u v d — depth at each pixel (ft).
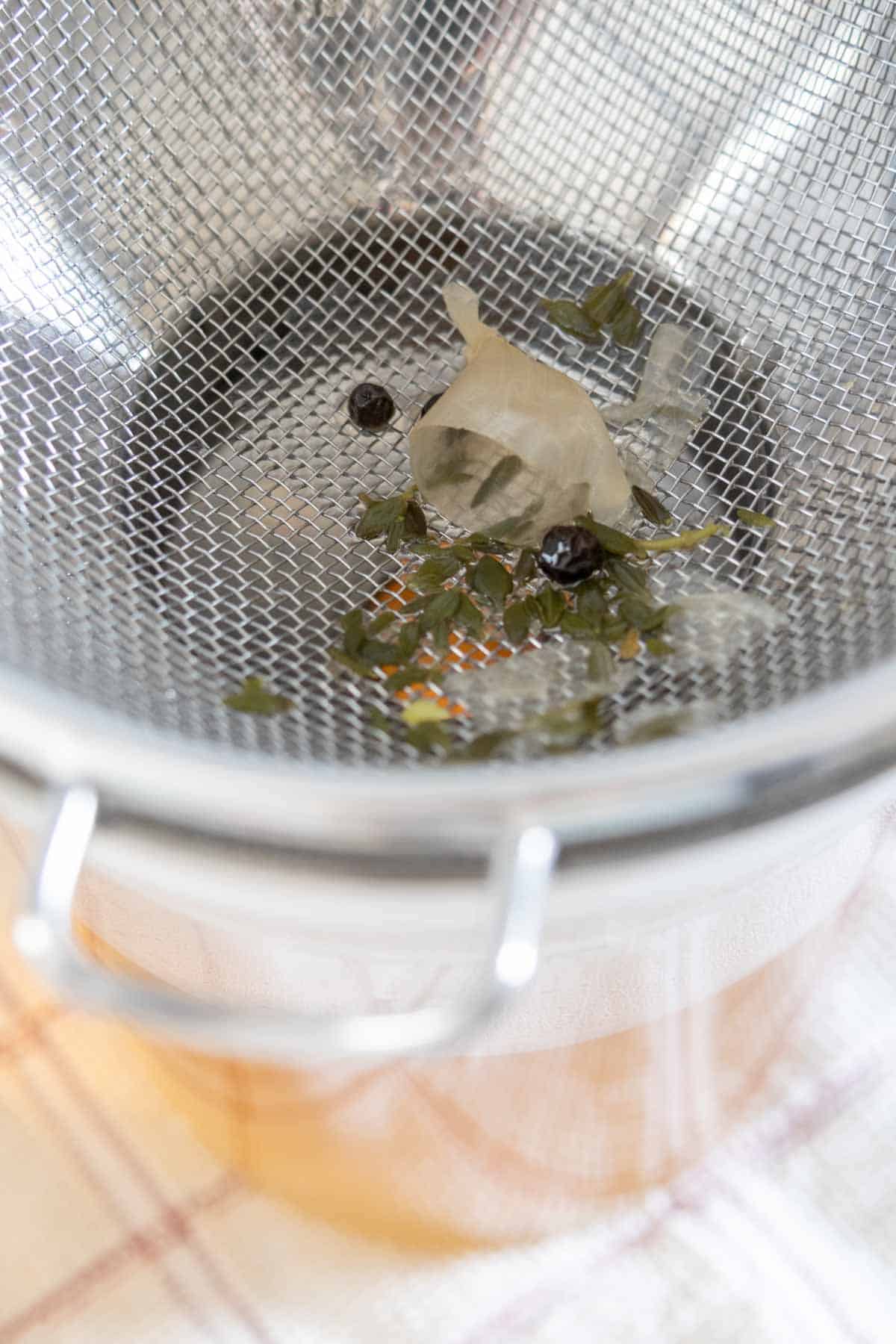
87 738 0.45
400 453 0.63
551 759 0.49
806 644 0.54
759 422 0.62
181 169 0.64
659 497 0.62
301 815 0.45
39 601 0.54
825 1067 0.73
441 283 0.66
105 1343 0.68
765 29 0.63
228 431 0.63
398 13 0.63
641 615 0.56
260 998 0.56
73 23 0.61
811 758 0.46
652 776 0.45
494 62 0.64
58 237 0.62
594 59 0.65
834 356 0.62
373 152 0.66
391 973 0.52
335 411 0.64
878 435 0.59
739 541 0.60
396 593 0.60
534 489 0.60
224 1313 0.68
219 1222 0.70
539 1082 0.60
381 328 0.66
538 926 0.44
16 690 0.46
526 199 0.66
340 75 0.64
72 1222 0.70
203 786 0.45
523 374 0.60
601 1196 0.69
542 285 0.66
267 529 0.61
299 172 0.66
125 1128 0.71
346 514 0.62
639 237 0.66
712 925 0.54
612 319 0.65
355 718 0.54
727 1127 0.71
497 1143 0.63
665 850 0.46
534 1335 0.68
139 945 0.58
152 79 0.63
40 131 0.61
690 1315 0.68
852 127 0.62
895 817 0.61
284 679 0.56
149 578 0.58
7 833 0.60
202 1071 0.64
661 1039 0.60
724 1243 0.70
